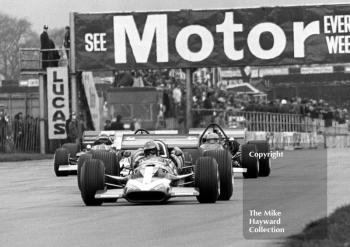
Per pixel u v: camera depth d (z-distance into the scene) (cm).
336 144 18000
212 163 5809
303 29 13400
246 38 13512
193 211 5366
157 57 13688
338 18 13325
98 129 15450
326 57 13375
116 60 13775
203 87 18700
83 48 13862
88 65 13875
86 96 15012
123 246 4028
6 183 8631
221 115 15088
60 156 9450
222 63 13562
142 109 16850
